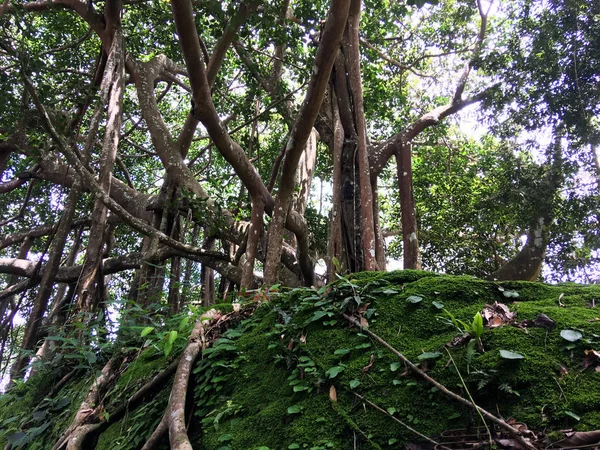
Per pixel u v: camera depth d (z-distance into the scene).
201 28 8.45
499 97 9.19
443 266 12.01
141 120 13.09
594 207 8.73
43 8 8.25
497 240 11.73
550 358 2.02
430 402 2.05
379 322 2.57
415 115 13.88
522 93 9.01
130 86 13.20
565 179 9.13
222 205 8.24
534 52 8.75
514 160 9.45
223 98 11.30
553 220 9.36
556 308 2.31
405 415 2.04
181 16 4.47
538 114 8.75
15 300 14.31
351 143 7.51
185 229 7.93
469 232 11.88
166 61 10.24
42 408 3.78
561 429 1.77
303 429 2.18
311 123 5.10
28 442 3.52
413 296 2.62
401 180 8.60
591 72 8.20
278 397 2.45
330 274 6.55
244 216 9.70
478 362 2.08
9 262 11.95
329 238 7.02
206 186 13.69
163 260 8.48
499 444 1.80
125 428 2.83
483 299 2.57
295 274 9.43
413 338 2.39
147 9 9.33
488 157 11.65
